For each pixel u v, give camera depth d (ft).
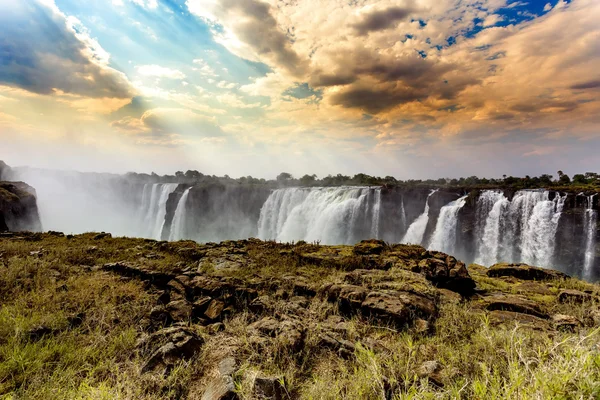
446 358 12.69
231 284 21.70
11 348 12.11
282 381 9.98
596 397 6.95
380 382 9.37
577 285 27.50
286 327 14.57
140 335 14.92
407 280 24.29
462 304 21.42
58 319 15.14
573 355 8.89
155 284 23.54
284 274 26.94
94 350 13.00
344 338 15.29
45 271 24.29
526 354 11.21
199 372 11.46
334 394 9.65
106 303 18.17
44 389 9.86
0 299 18.38
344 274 25.99
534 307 20.51
